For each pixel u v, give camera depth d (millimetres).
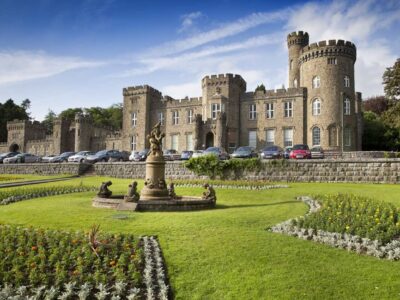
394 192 18266
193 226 10492
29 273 6949
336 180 25031
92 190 22453
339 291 6520
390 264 7531
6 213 13281
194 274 7266
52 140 71375
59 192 20531
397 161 23281
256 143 50906
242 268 7418
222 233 9664
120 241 8781
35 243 8602
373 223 9500
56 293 6250
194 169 29156
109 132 75625
